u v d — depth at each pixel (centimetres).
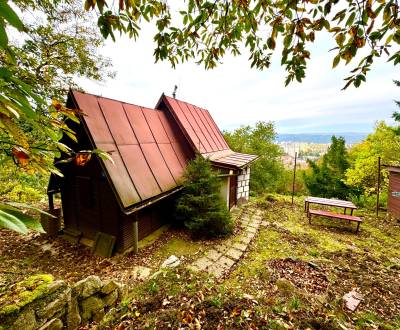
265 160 1778
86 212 639
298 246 612
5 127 73
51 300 236
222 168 859
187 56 263
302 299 329
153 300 297
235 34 230
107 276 470
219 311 262
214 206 659
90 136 537
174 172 750
